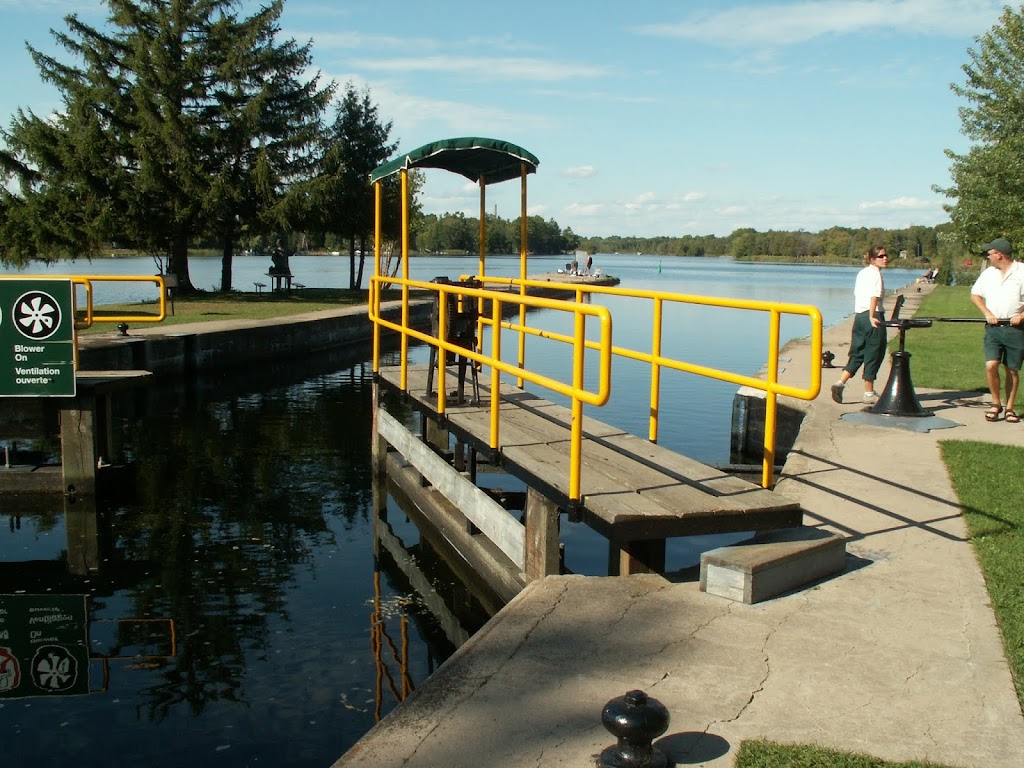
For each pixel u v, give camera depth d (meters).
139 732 4.75
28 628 6.16
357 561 7.61
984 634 4.09
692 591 4.64
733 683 3.61
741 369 20.22
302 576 7.23
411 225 41.75
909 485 6.68
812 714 3.37
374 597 6.77
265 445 12.20
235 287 51.91
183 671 5.50
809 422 9.19
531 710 3.37
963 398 10.62
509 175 9.65
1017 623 4.15
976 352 15.72
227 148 34.28
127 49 33.34
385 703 5.06
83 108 31.31
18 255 31.86
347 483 10.19
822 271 132.00
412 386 9.14
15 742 4.64
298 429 13.41
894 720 3.32
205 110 34.34
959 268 52.00
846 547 5.33
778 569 4.57
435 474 8.03
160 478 10.35
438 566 7.53
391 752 3.07
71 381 9.15
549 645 3.96
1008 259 8.90
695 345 26.20
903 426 8.84
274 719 4.88
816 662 3.80
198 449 11.91
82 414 9.29
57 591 6.88
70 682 5.35
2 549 7.85
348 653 5.75
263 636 6.02
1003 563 4.95
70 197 31.09
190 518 8.80
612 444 6.61
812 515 5.95
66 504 9.27
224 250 36.16
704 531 4.86
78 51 32.41
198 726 4.81
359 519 8.85
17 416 9.35
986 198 23.27
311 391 17.53
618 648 3.93
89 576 7.20
